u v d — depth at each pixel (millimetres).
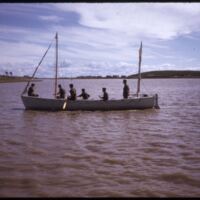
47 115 17641
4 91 52344
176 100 30453
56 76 20406
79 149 9281
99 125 14312
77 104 19172
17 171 6926
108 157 8312
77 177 6551
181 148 9531
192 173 6938
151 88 67250
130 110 20141
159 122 15445
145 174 6836
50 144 9984
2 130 12727
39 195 5402
